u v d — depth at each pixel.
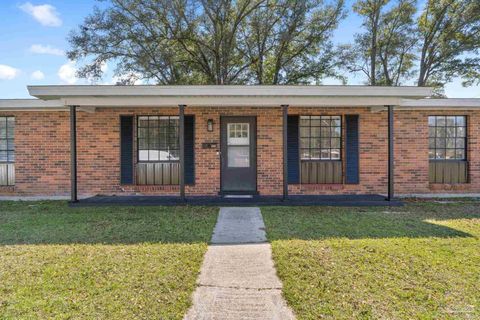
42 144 8.69
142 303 2.87
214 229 5.40
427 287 3.15
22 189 8.70
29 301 2.88
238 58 16.94
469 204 7.72
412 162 8.84
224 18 15.57
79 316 2.64
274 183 8.73
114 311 2.73
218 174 8.72
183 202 7.54
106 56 15.54
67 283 3.24
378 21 18.80
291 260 3.89
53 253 4.12
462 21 17.17
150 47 15.49
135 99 7.34
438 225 5.61
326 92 7.17
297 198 7.91
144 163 8.83
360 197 7.99
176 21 15.29
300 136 8.84
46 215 6.46
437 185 8.90
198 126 8.70
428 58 18.48
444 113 8.97
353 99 7.44
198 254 4.12
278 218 6.20
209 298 3.02
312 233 5.11
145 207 7.34
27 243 4.58
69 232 5.18
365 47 18.77
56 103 8.37
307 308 2.80
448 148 9.13
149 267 3.67
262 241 4.73
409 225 5.61
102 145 8.66
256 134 8.76
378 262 3.80
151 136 8.86
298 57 17.16
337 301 2.90
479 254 4.06
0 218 6.20
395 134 8.84
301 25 16.42
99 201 7.56
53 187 8.69
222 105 7.57
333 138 8.93
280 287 3.22
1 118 8.98
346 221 5.92
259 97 7.37
